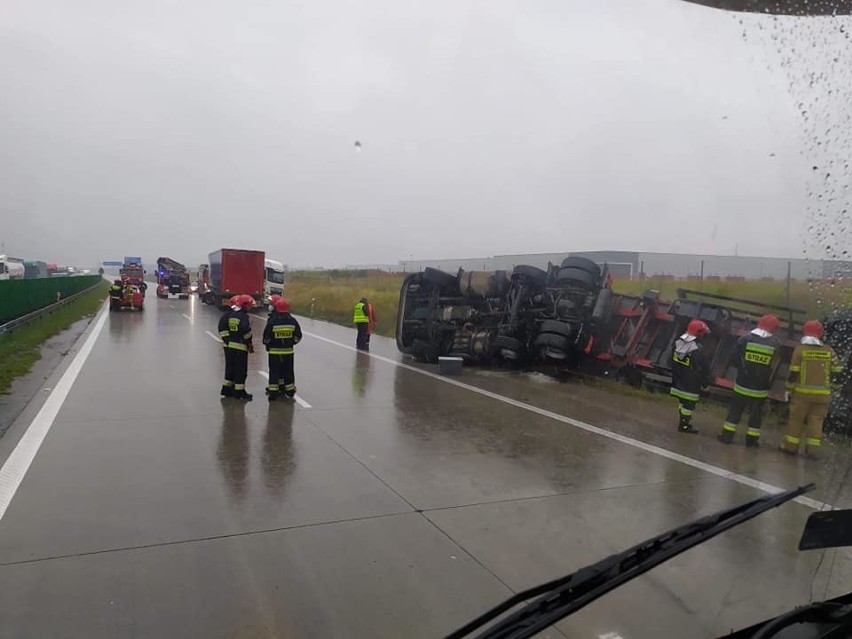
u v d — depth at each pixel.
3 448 6.82
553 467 6.62
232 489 5.70
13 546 4.44
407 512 5.27
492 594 3.90
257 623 3.53
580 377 12.48
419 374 12.76
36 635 3.37
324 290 36.62
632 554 2.29
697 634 3.43
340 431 7.93
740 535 4.63
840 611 2.07
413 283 15.87
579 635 3.43
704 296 10.72
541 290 13.32
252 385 10.96
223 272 31.22
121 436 7.39
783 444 7.10
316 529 4.87
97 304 35.06
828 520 2.52
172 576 4.05
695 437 7.98
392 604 3.77
